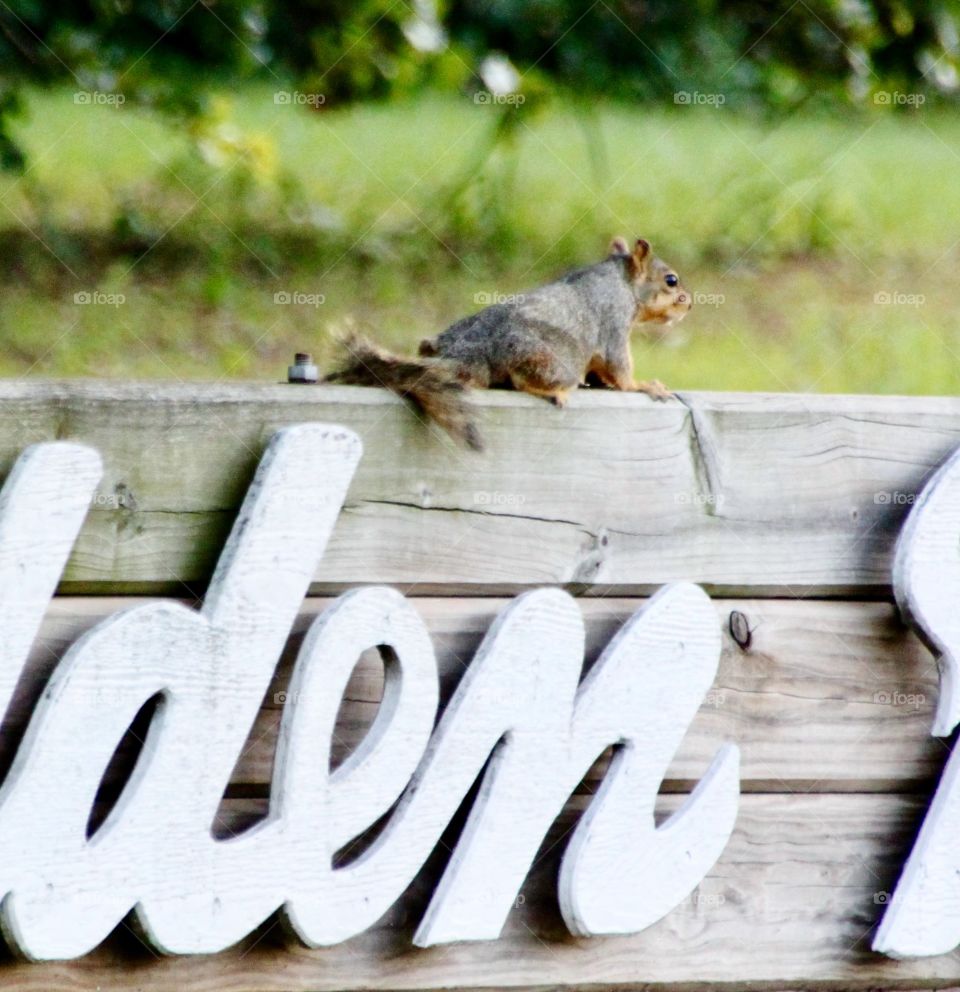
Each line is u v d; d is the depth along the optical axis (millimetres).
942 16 14781
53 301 11883
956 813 6367
